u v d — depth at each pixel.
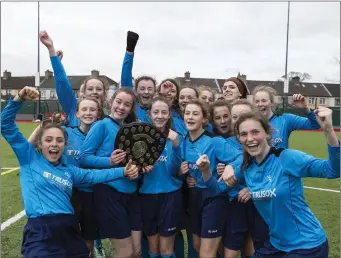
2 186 8.49
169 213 4.01
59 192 3.50
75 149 4.17
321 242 3.17
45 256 3.25
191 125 4.02
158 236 4.12
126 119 4.24
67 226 3.44
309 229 3.19
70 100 4.95
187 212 4.34
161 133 3.86
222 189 3.81
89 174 3.73
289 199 3.18
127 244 3.95
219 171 3.89
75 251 3.52
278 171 3.23
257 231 3.65
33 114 38.56
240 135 3.36
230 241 3.88
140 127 3.79
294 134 28.62
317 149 17.08
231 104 4.42
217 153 4.00
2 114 3.53
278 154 3.28
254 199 3.36
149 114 4.46
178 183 4.13
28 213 3.41
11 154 14.13
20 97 3.53
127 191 3.95
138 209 4.07
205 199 3.90
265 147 3.35
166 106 4.17
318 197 8.06
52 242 3.35
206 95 5.19
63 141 3.68
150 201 4.05
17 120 36.06
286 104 33.97
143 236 4.42
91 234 4.16
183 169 3.98
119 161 3.73
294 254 3.15
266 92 4.94
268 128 3.35
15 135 3.56
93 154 3.95
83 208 4.09
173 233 4.06
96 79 5.20
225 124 4.37
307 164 3.12
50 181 3.50
